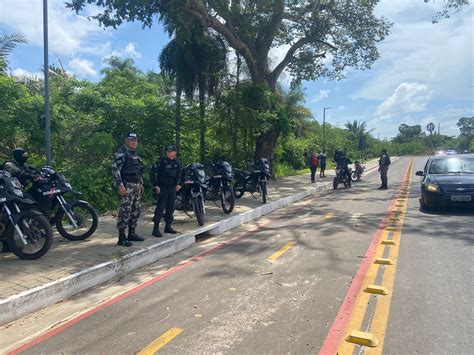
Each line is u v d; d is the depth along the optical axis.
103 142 11.34
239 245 7.58
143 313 4.47
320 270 5.77
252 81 18.75
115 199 10.84
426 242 7.24
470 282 5.15
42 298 4.77
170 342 3.77
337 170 18.16
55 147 12.04
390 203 12.60
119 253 6.27
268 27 19.06
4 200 5.91
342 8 20.09
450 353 3.46
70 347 3.75
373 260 6.20
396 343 3.65
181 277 5.73
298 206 12.78
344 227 8.87
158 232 7.54
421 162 44.03
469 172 11.01
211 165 11.03
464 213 10.14
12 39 11.02
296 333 3.88
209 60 17.09
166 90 16.80
